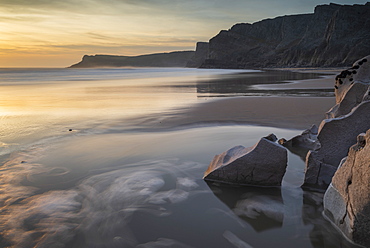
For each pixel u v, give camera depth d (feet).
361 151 11.51
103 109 46.52
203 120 36.27
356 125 16.49
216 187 17.63
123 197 16.38
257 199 16.07
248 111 42.04
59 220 13.93
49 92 79.77
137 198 16.26
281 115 38.52
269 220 13.98
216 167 18.39
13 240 12.37
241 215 14.46
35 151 24.52
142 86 99.96
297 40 587.27
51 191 16.99
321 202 15.66
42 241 12.34
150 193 16.87
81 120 37.58
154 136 29.22
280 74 187.32
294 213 14.57
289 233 12.88
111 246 12.07
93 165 21.27
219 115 39.34
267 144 17.16
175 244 12.16
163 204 15.60
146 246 12.06
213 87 88.99
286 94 64.39
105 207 15.24
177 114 40.78
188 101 55.01
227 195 16.61
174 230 13.20
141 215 14.48
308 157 17.42
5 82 134.51
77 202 15.72
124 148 25.32
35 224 13.57
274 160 17.06
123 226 13.52
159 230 13.20
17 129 32.58
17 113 43.45
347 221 12.05
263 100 53.62
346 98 20.97
